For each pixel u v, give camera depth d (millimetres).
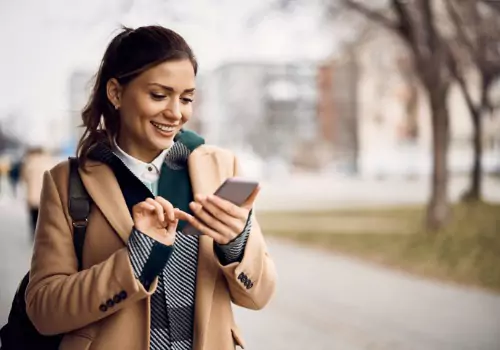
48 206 1777
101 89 1787
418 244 12555
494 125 27875
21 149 28672
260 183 1607
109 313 1620
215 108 37875
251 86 38188
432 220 13883
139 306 1697
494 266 10320
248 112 38375
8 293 7336
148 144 1741
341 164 37906
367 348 5930
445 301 8102
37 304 1670
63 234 1744
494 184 26531
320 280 9453
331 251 12344
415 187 29203
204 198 1593
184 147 1875
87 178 1769
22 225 15000
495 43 15438
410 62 18906
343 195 25219
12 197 24078
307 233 14633
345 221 16578
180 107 1709
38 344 1795
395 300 8109
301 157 39438
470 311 7555
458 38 15328
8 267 9133
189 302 1768
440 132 13836
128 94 1711
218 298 1807
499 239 12391
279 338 6191
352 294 8438
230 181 1613
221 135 38312
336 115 38281
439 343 6148
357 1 13453
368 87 36594
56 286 1654
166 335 1730
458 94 32562
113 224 1717
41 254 1738
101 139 1813
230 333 1822
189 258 1780
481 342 6199
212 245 1799
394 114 36719
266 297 1829
